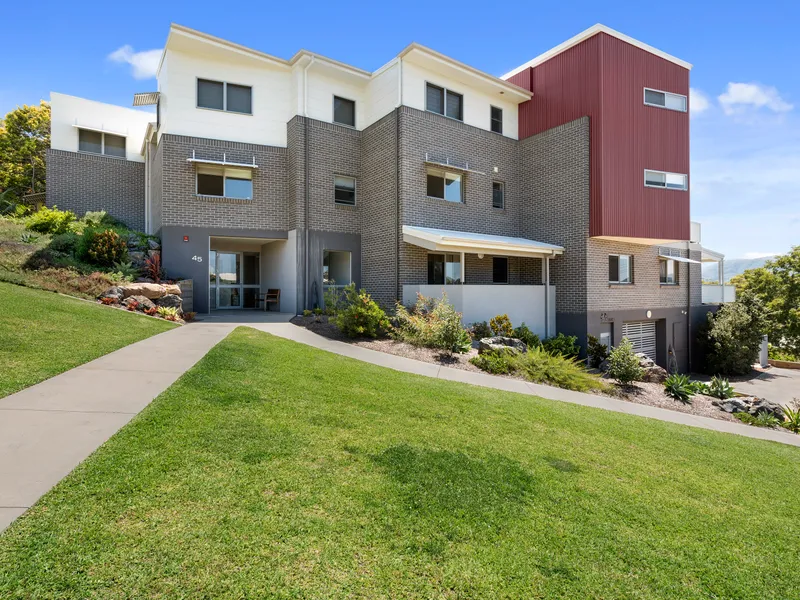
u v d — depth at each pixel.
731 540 3.77
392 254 16.84
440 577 2.79
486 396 7.99
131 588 2.36
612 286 17.78
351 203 18.58
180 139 16.36
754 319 21.02
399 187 16.45
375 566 2.81
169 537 2.83
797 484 5.53
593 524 3.73
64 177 20.38
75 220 18.27
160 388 5.89
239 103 17.47
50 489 3.22
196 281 16.55
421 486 3.99
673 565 3.28
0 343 7.16
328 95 18.14
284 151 17.98
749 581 3.19
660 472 5.28
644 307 19.03
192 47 16.42
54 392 5.49
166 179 16.16
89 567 2.48
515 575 2.91
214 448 4.23
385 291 17.22
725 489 4.99
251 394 6.09
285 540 2.95
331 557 2.84
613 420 7.62
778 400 16.80
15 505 2.99
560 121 18.09
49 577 2.38
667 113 17.91
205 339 9.91
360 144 18.80
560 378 10.59
